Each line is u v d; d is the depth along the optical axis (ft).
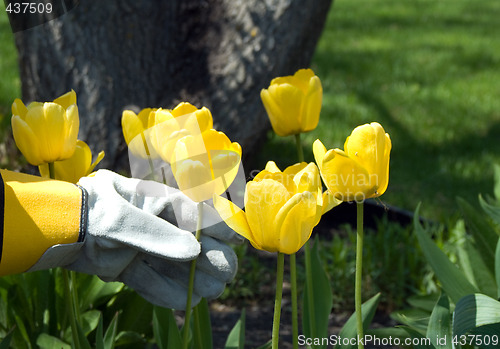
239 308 9.49
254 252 11.27
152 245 3.59
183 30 11.77
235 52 11.57
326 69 22.77
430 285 9.20
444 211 12.48
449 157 15.66
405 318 5.18
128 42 11.33
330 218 12.85
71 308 4.50
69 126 4.11
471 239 6.74
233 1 11.82
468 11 35.04
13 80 17.29
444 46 26.61
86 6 10.96
